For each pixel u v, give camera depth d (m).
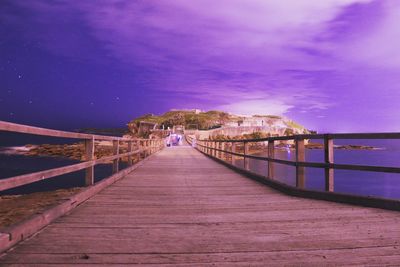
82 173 62.47
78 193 6.34
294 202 6.58
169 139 62.91
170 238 4.15
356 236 4.21
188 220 5.09
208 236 4.24
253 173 10.60
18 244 3.83
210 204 6.39
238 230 4.53
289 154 121.19
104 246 3.81
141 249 3.72
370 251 3.65
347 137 6.42
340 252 3.62
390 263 3.30
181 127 113.00
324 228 4.61
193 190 8.20
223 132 126.06
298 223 4.89
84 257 3.45
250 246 3.84
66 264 3.24
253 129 140.00
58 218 5.11
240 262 3.34
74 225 4.72
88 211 5.66
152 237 4.18
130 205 6.23
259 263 3.31
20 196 13.42
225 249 3.74
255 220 5.09
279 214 5.50
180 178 10.76
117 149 10.14
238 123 165.88
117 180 9.95
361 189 57.19
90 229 4.52
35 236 4.16
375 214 5.44
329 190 6.75
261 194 7.61
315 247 3.80
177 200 6.80
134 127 170.88
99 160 7.93
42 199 10.66
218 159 18.14
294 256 3.51
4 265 3.20
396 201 5.64
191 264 3.29
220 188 8.55
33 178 4.44
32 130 4.43
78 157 93.69
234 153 13.73
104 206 6.11
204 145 28.08
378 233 4.34
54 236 4.16
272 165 9.12
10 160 83.69
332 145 6.74
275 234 4.34
